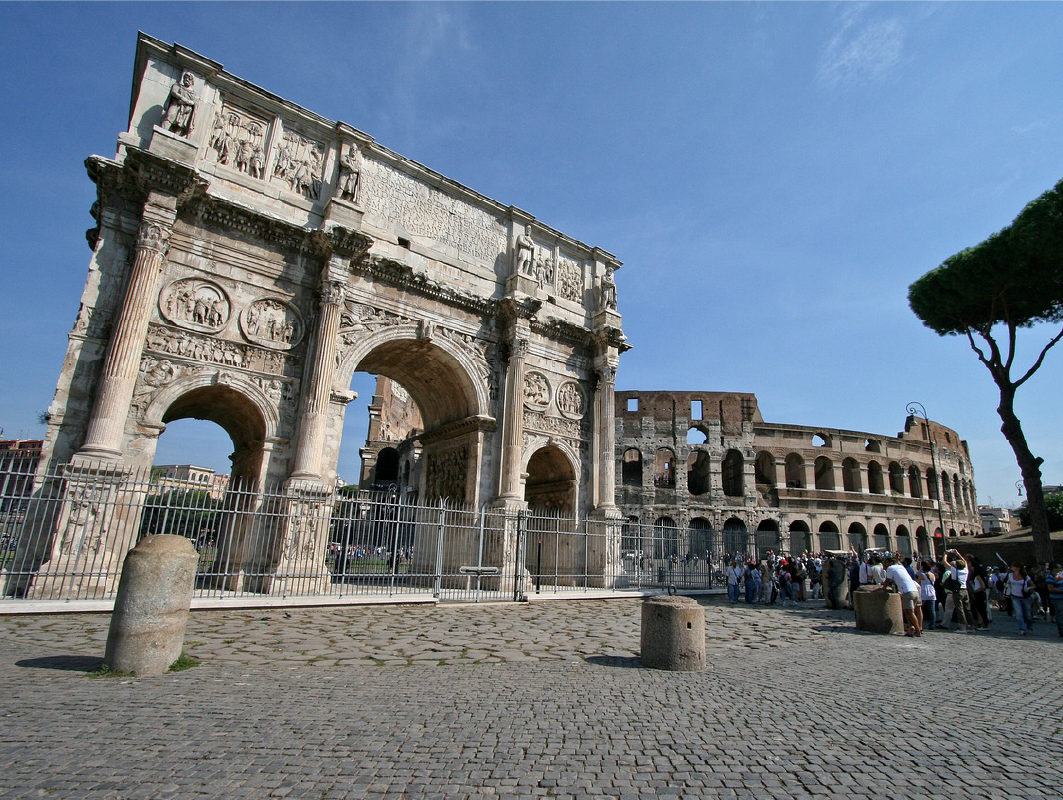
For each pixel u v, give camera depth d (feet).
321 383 77.87
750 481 209.97
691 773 19.49
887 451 233.14
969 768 20.77
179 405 81.46
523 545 80.28
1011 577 64.34
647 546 108.47
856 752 22.03
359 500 73.26
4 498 52.95
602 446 109.29
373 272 87.92
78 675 29.86
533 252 105.19
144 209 68.85
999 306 109.50
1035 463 100.99
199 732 22.15
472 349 98.02
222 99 81.46
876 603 60.08
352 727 23.26
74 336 66.08
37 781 17.31
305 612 57.11
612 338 113.29
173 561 32.65
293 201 83.87
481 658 39.42
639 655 42.16
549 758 20.48
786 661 41.60
